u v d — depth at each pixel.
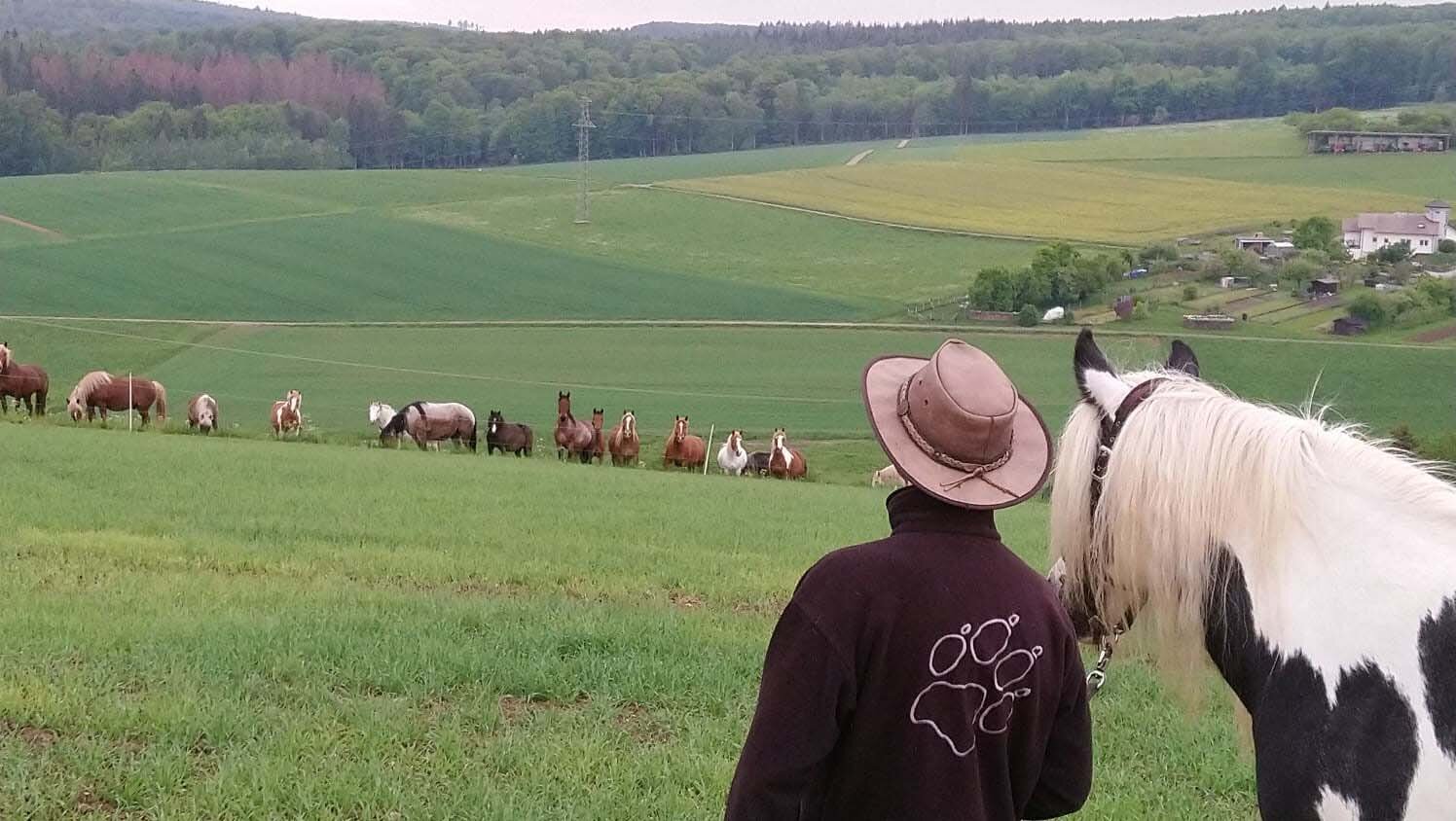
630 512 19.52
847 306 88.44
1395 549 3.46
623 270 96.75
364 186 127.62
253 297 84.81
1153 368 4.27
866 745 3.16
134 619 9.16
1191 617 3.75
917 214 120.00
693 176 144.38
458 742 6.79
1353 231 109.31
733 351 76.50
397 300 86.62
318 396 63.16
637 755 6.86
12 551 12.25
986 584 3.19
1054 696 3.32
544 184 134.38
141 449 25.48
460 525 16.28
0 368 42.34
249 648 8.30
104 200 110.94
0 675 7.38
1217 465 3.72
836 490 32.00
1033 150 165.75
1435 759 3.19
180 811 5.71
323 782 6.07
